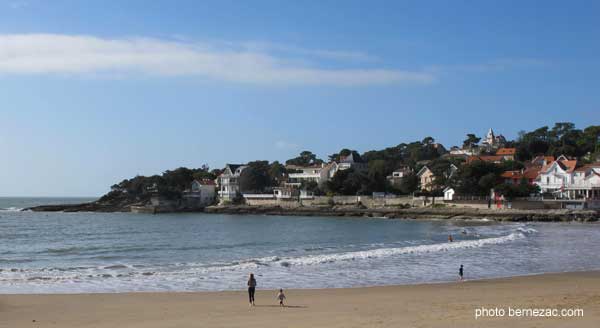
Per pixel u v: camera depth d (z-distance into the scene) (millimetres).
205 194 180125
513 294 33250
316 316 26391
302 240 73562
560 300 29703
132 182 186125
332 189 156875
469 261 49031
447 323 23375
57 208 188125
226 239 76188
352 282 38562
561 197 125750
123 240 75812
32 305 29844
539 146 183625
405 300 31297
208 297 32594
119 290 35094
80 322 25812
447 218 123750
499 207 124188
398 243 67688
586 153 176125
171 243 70375
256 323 24953
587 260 50031
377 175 156250
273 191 175500
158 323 25406
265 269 44000
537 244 63219
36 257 55062
